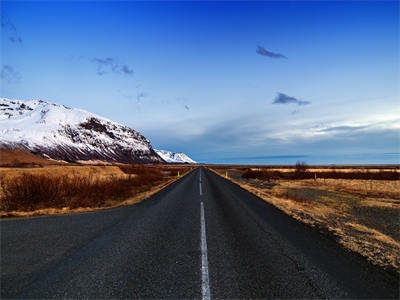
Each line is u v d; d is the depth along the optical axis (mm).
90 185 11828
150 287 2936
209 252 4195
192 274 3305
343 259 3947
